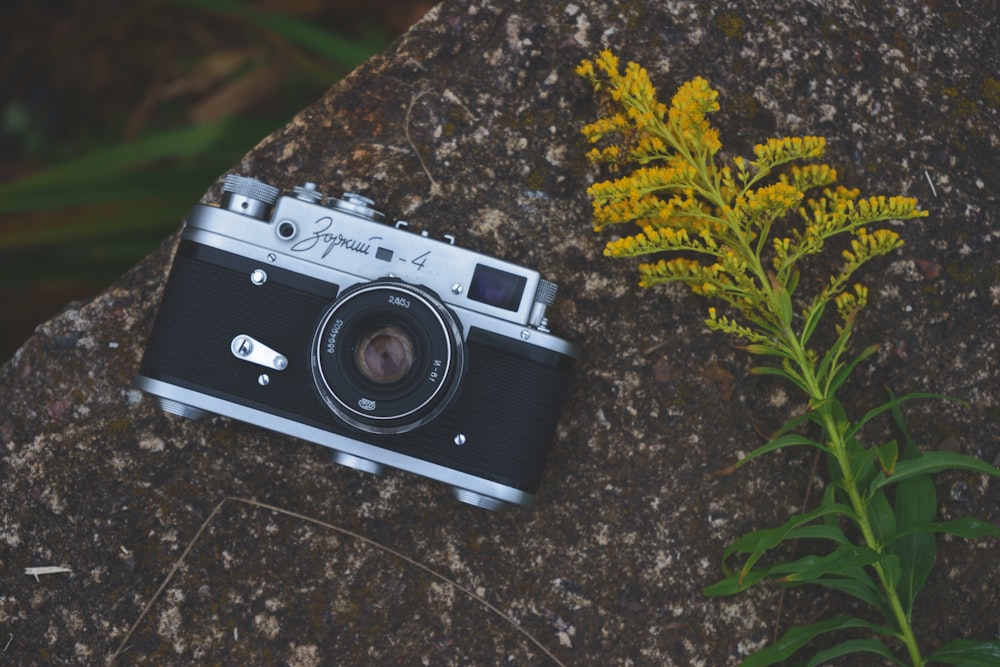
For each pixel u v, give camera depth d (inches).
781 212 27.4
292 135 29.9
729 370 30.0
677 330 29.9
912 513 28.8
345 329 28.1
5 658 29.5
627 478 29.8
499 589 29.7
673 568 29.8
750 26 30.3
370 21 36.6
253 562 29.6
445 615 29.7
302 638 29.6
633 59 30.0
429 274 28.3
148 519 29.6
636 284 29.8
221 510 29.6
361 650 29.6
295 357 28.4
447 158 29.9
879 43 30.5
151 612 29.5
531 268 29.6
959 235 30.3
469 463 28.5
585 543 29.8
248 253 28.2
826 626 28.4
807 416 28.2
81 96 36.9
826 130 30.2
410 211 29.8
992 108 30.6
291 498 29.6
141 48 36.7
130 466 29.6
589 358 29.8
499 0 30.2
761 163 27.4
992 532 27.9
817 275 30.0
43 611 29.5
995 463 30.1
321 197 29.0
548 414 28.5
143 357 28.5
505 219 29.8
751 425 30.0
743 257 27.8
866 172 30.2
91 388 29.6
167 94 36.3
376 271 28.3
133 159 33.2
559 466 29.8
